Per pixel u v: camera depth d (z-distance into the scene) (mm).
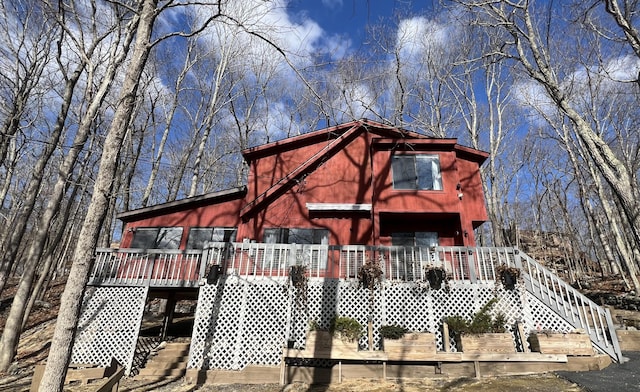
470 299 8172
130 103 5371
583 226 35656
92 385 7430
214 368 7711
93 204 4820
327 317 8117
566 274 23969
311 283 8430
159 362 8578
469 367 6973
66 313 4352
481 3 10164
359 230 12656
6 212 23094
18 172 20719
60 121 12000
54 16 9195
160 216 13383
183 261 11172
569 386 5852
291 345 7824
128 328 8945
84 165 13406
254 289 8422
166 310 11352
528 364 6895
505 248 8656
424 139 12578
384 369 7117
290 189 13508
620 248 14859
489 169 22859
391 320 8047
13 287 24234
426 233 12750
